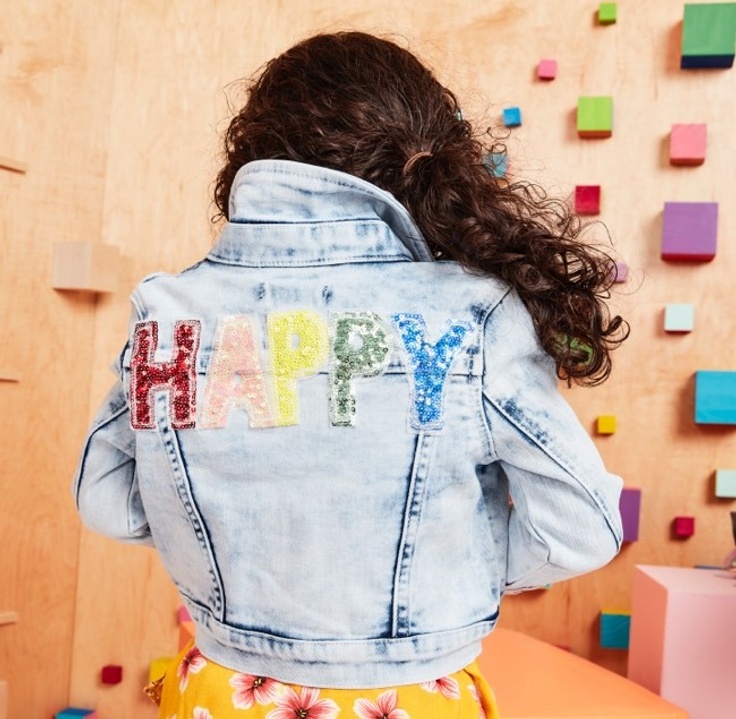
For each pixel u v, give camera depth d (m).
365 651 0.66
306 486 0.66
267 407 0.67
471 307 0.69
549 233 0.71
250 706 0.66
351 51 0.75
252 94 0.79
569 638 1.89
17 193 1.97
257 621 0.67
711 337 1.86
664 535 1.86
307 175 0.71
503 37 1.96
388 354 0.67
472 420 0.67
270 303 0.70
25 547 1.99
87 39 2.07
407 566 0.66
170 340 0.72
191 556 0.71
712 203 1.82
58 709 2.04
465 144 0.75
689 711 1.45
